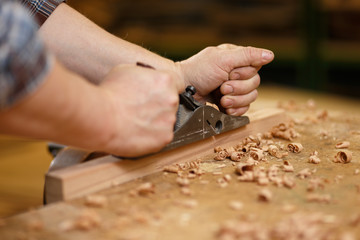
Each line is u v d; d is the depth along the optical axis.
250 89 0.89
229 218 0.65
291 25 2.51
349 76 2.51
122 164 0.74
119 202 0.69
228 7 2.61
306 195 0.70
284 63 2.43
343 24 2.30
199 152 0.83
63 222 0.64
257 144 0.89
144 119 0.70
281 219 0.65
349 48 2.28
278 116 0.99
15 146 1.64
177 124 0.79
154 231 0.63
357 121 1.04
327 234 0.61
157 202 0.69
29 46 0.59
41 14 0.85
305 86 2.28
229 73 0.88
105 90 0.69
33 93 0.60
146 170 0.76
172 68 0.91
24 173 1.42
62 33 0.87
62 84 0.62
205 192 0.71
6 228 0.63
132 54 0.89
